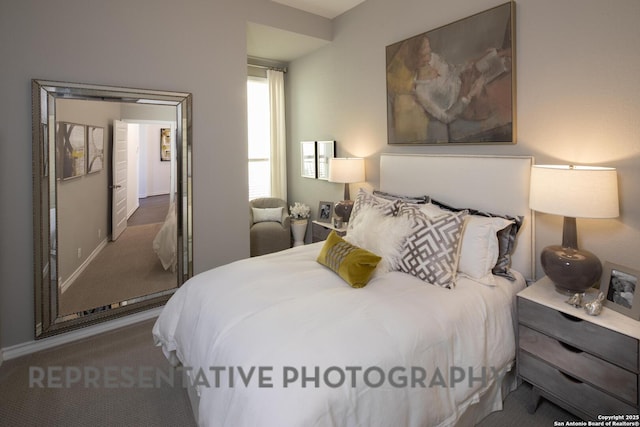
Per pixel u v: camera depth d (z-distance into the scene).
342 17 3.73
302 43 3.92
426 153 2.98
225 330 1.55
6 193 2.35
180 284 3.16
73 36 2.51
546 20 2.16
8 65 2.30
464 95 2.61
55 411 1.91
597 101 1.97
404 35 3.09
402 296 1.81
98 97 2.64
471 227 2.15
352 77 3.67
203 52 3.09
